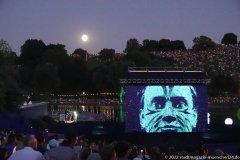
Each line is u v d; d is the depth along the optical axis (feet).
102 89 554.05
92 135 174.60
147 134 171.22
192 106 171.63
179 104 171.32
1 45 296.51
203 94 171.73
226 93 550.36
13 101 240.32
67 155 45.83
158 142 171.01
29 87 523.70
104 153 37.40
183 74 172.45
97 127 176.65
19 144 46.26
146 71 172.24
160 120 171.22
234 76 625.00
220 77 556.10
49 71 519.19
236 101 462.60
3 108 229.66
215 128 177.37
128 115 170.81
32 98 442.91
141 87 171.22
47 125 243.60
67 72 599.57
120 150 36.27
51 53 611.47
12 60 299.38
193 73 172.45
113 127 175.94
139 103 170.91
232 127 176.76
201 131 172.04
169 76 171.94
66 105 537.24
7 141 56.18
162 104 171.12
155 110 171.12
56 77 524.52
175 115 171.53
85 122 180.65
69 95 591.37
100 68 543.80
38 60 633.61
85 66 609.01
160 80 171.12
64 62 602.03
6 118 176.76
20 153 43.52
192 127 171.94
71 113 297.12
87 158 46.57
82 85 602.03
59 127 180.24
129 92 170.91
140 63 536.83
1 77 241.14
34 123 236.43
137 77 171.83
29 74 534.37
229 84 552.00
